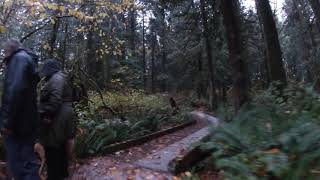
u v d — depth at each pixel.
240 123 4.74
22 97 4.23
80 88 11.91
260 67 42.28
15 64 4.30
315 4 24.41
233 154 4.40
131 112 15.27
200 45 33.25
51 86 5.38
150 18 55.09
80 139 7.71
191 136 10.99
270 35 14.12
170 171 6.47
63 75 5.58
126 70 30.55
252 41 36.94
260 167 3.74
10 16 10.27
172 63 49.28
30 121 4.38
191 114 21.55
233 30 10.38
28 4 9.56
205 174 6.53
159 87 61.91
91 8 12.67
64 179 6.06
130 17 45.66
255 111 5.05
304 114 4.87
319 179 3.41
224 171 3.95
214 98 28.62
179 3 18.14
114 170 6.48
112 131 9.40
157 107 18.94
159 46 62.59
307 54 39.53
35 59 4.58
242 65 10.16
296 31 44.66
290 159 3.71
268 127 4.55
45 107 5.34
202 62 38.31
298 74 45.62
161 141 10.91
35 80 4.52
